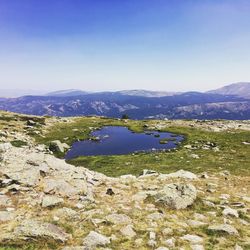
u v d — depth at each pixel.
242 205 19.50
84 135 88.81
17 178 20.38
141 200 19.06
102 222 15.12
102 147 73.44
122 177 26.45
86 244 12.74
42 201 17.23
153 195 19.55
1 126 83.94
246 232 15.16
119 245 12.98
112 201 18.78
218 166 39.78
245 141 66.69
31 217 15.27
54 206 16.91
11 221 14.55
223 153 51.88
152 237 13.80
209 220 16.56
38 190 19.36
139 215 16.47
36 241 12.61
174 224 15.57
